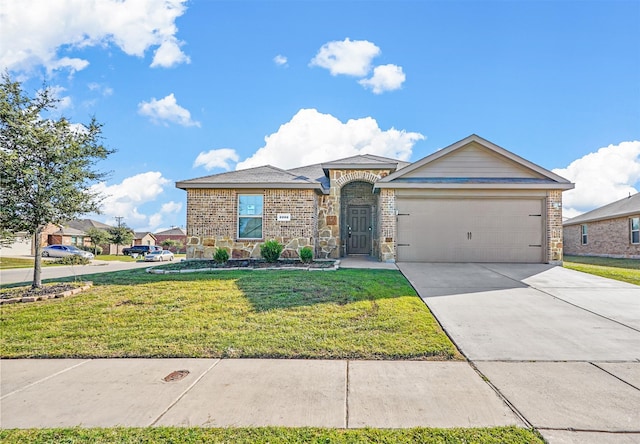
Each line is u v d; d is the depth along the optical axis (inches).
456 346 193.5
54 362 176.7
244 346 190.9
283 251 535.5
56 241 1630.2
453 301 284.0
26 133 319.0
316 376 157.0
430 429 114.2
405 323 224.1
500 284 349.4
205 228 543.2
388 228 514.6
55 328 223.5
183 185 538.6
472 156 530.6
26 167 317.4
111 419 122.4
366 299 279.7
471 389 143.9
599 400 134.2
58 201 338.0
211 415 124.5
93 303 279.7
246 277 370.0
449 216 512.4
